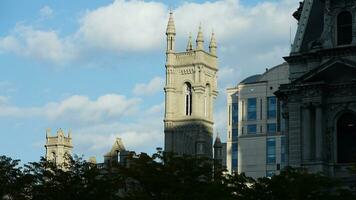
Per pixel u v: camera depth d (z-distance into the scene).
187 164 103.88
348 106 113.88
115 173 111.62
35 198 112.12
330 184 97.69
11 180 114.44
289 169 98.50
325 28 116.62
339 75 114.38
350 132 114.12
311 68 117.38
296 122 117.38
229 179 101.06
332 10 116.44
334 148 114.25
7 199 115.88
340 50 114.38
